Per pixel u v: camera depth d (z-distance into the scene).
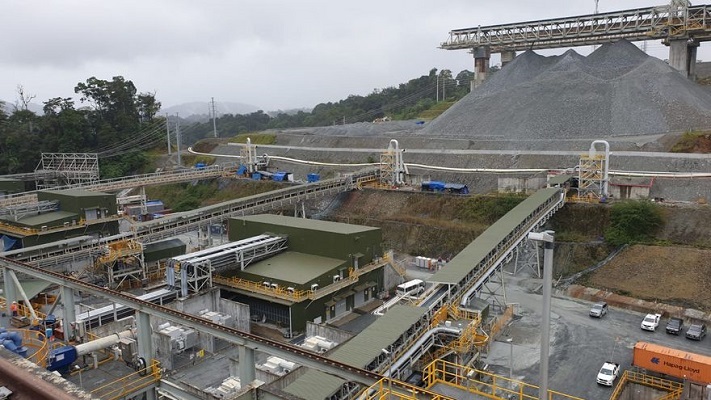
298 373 33.59
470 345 38.78
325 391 27.50
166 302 48.78
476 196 78.56
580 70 113.00
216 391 34.22
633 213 63.59
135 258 61.78
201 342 43.38
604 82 106.88
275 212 94.69
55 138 139.75
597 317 52.38
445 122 118.94
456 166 94.38
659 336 47.94
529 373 41.53
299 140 134.12
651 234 62.94
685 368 37.66
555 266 64.94
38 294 53.88
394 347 33.78
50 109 148.50
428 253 74.38
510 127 104.38
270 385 31.73
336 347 34.59
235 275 54.53
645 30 119.00
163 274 65.06
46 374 10.51
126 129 152.00
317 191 84.06
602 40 131.12
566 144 90.69
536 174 81.00
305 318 49.84
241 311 49.09
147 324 34.91
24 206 76.06
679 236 61.50
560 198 69.06
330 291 51.56
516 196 75.00
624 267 59.91
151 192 124.50
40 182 120.50
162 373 36.56
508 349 46.03
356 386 28.33
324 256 56.97
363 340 33.41
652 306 53.69
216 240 85.44
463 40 141.50
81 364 37.03
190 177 110.88
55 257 56.56
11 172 132.75
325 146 125.31
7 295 45.53
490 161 91.69
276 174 110.19
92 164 125.38
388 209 85.38
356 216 87.00
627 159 79.56
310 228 58.03
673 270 56.50
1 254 53.28
